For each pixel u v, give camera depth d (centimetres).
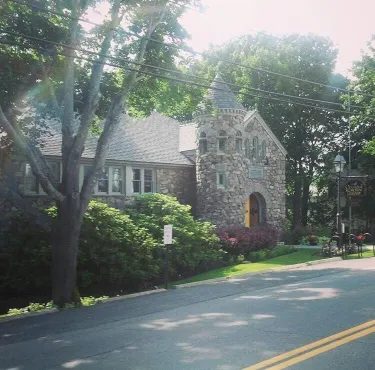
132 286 1914
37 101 1524
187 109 1936
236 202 2925
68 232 1449
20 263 1805
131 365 675
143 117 2003
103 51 1515
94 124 2056
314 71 4038
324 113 4147
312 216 4656
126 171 2734
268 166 3222
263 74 4009
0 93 1366
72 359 725
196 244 2234
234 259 2452
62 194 1461
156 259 1989
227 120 2930
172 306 1189
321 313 973
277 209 3272
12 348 825
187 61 1811
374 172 3781
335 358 665
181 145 3216
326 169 4262
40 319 1132
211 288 1517
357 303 1065
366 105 3359
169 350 746
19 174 2267
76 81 1709
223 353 710
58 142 2472
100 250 1806
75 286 1455
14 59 1423
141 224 2188
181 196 3019
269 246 2806
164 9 1612
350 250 2588
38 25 1421
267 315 983
